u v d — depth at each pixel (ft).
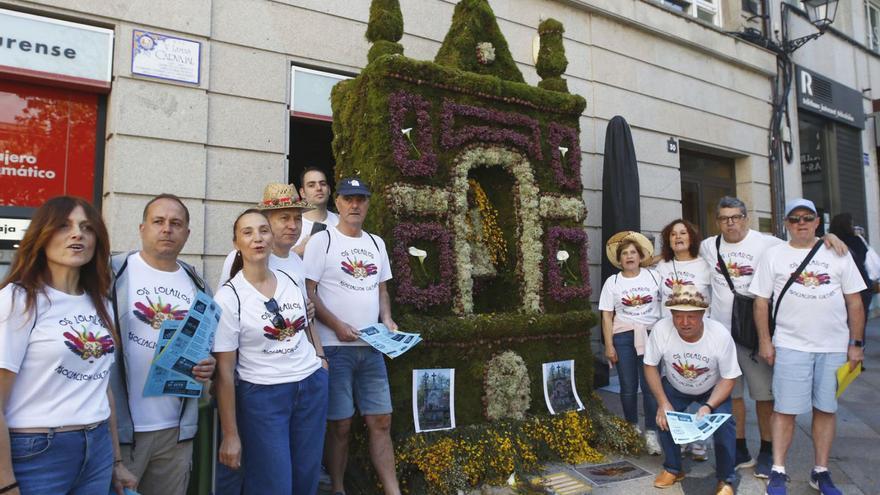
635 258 15.99
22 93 15.84
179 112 17.16
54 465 6.66
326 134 22.82
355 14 20.71
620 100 27.43
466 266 14.89
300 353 9.96
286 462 9.46
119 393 8.08
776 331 13.05
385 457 11.92
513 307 16.19
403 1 21.93
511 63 17.33
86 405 6.98
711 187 32.76
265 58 18.92
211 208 17.70
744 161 33.37
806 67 37.04
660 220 28.32
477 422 14.30
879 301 40.32
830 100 38.14
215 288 17.58
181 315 8.59
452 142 14.87
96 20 16.19
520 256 16.14
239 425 9.66
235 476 9.90
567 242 17.01
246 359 9.55
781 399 12.77
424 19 22.33
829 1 34.22
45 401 6.68
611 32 27.50
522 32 24.89
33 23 15.44
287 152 19.22
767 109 34.37
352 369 11.89
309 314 10.62
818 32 35.65
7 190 15.61
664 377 13.85
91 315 7.23
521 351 15.38
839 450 15.55
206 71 17.71
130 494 7.70
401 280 13.74
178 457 8.61
